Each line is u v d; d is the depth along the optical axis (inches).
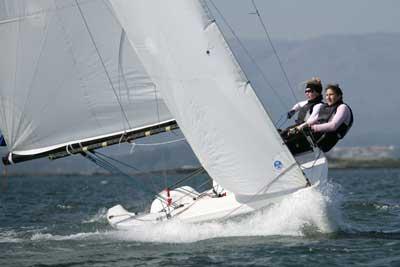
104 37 1769.2
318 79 1724.9
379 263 1365.7
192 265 1380.4
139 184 1852.9
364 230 1745.8
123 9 1641.2
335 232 1644.9
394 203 2652.6
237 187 1608.0
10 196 4165.8
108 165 1820.9
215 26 1590.8
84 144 1798.7
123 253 1525.6
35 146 1793.8
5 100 1776.6
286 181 1592.0
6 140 1798.7
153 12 1620.3
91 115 1793.8
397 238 1619.1
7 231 2042.3
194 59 1601.9
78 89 1782.7
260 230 1628.9
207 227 1663.4
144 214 1875.0
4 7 1739.7
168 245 1581.0
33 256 1542.8
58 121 1785.2
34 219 2434.8
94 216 2518.5
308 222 1610.5
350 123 1680.6
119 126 1801.2
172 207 1818.4
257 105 1578.5
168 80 1626.5
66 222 2293.3
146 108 1797.5
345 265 1354.6
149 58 1641.2
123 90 1791.3
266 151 1587.1
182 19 1604.3
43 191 4982.8
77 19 1758.1
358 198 3009.4
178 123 1632.6
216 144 1605.6
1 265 1454.2
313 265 1358.3
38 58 1761.8
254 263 1379.2
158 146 1828.2
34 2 1742.1
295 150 1696.6
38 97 1772.9
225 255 1449.3
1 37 1749.5
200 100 1605.6
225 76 1588.3
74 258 1502.2
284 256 1424.7
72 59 1770.4
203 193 1839.3
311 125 1664.6
